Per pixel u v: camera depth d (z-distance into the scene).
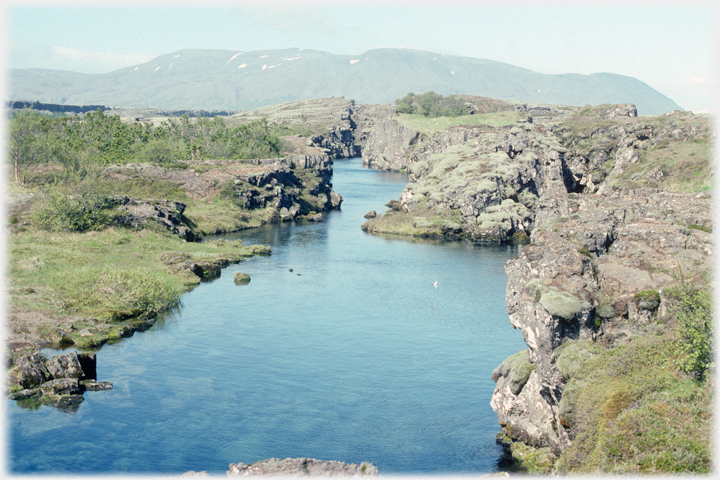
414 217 143.75
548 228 45.00
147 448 40.84
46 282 73.12
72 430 42.91
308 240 127.62
